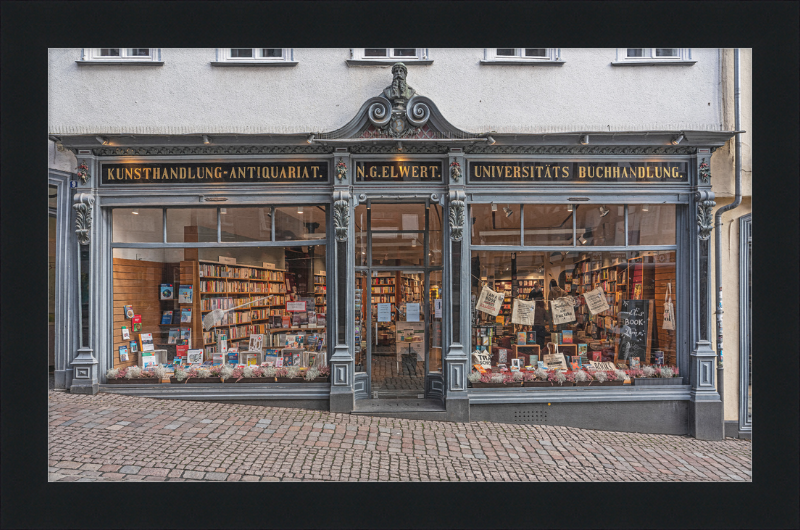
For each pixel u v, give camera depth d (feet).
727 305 20.45
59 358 19.99
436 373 21.03
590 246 20.94
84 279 19.81
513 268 20.93
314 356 20.56
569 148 20.15
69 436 15.01
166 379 19.99
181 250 21.16
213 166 20.10
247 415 18.29
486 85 20.65
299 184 20.02
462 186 19.89
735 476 15.33
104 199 20.13
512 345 20.85
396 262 21.49
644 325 21.04
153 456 13.93
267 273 20.93
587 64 20.72
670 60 20.47
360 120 19.51
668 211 20.81
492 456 15.90
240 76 20.42
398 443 16.55
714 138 19.61
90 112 20.20
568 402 19.84
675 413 19.95
